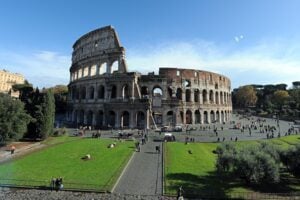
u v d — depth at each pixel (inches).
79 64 4576.8
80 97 4384.8
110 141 2608.3
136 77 3848.4
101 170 1592.0
